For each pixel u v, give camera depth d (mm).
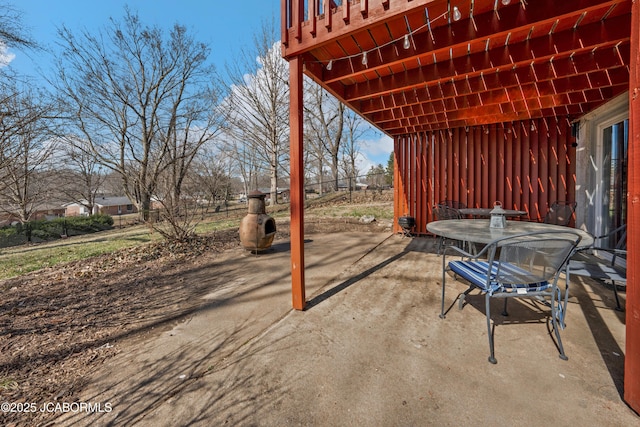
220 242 5840
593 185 4305
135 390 1588
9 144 5734
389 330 2170
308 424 1323
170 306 2781
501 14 2191
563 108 4559
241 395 1523
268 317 2461
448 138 5867
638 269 1328
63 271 4133
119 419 1383
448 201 5781
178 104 14898
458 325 2223
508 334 2066
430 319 2332
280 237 6305
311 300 2797
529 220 5242
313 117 17750
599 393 1476
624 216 3582
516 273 1847
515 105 4340
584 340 1963
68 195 17328
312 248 5102
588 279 3148
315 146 18531
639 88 1314
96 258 4871
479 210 4797
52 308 2771
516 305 2547
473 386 1546
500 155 5449
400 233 6332
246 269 3965
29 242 10789
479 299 2717
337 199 13133
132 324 2416
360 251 4781
